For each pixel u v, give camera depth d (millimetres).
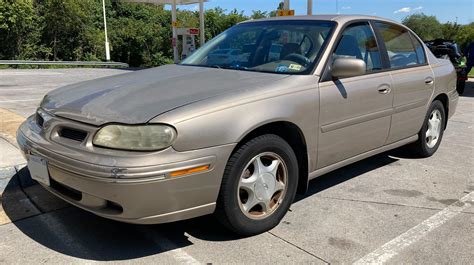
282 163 3410
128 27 39938
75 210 3760
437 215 3768
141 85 3422
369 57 4258
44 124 3238
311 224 3555
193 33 26594
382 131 4371
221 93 3129
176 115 2809
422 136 5215
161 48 42000
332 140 3781
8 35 32406
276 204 3451
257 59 3969
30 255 3027
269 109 3197
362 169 5004
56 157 2926
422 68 4977
